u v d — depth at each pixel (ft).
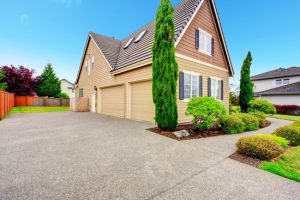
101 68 46.70
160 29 22.30
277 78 85.20
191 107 22.22
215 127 25.31
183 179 10.10
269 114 36.81
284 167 11.89
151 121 29.50
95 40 49.93
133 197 8.24
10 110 55.72
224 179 10.19
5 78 74.08
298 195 8.66
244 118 25.94
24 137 19.61
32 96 82.02
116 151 14.88
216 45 39.96
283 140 15.75
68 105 90.17
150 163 12.38
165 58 21.94
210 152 14.92
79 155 13.83
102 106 47.98
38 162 12.30
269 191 8.98
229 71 44.93
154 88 23.08
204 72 35.55
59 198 8.04
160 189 8.98
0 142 17.48
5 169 11.08
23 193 8.39
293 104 64.95
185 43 30.60
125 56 39.60
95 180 9.78
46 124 28.45
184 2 38.09
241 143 14.42
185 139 19.04
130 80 34.22
